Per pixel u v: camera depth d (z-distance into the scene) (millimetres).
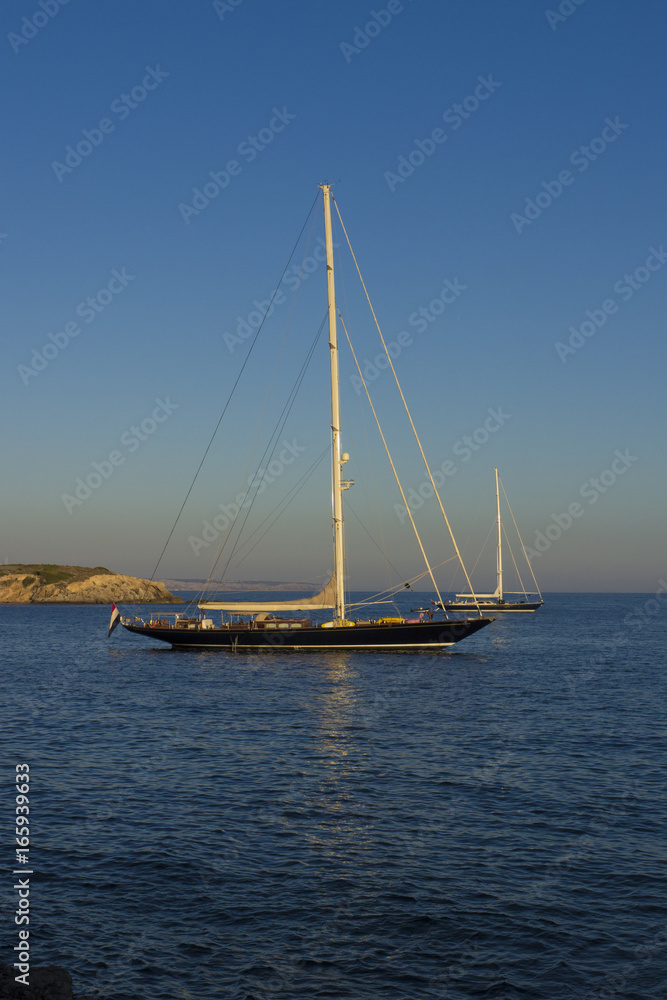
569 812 17984
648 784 20500
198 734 27547
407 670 48625
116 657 58938
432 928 12188
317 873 14312
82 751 24703
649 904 13062
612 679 44594
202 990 10422
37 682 43750
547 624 111375
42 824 17125
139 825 17047
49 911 12750
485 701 35656
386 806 18438
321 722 29969
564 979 10758
